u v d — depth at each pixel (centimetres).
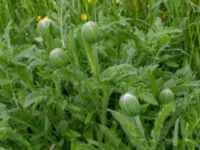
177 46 103
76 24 102
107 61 87
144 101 80
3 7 113
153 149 69
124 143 78
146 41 89
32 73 81
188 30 104
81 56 83
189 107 77
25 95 79
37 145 76
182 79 82
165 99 73
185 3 108
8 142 75
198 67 98
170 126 75
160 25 93
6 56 75
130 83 72
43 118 78
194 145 72
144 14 112
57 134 79
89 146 72
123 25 91
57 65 71
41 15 113
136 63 88
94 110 77
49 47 78
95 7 107
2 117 74
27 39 98
